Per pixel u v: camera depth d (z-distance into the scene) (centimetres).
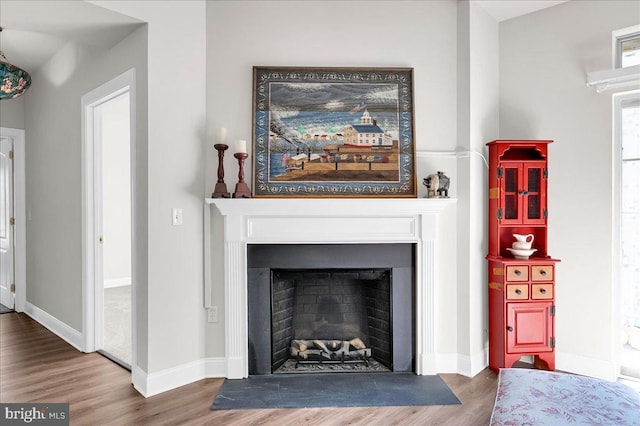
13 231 457
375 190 284
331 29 286
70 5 230
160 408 236
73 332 349
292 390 259
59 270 375
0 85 287
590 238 285
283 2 284
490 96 308
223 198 264
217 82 280
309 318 306
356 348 301
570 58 291
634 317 277
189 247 271
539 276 281
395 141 287
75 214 346
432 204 277
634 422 138
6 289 475
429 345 284
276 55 284
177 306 266
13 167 452
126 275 609
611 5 275
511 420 142
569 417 140
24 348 339
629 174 277
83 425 217
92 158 329
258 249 280
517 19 311
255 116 281
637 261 276
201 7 277
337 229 281
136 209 264
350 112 286
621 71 262
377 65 289
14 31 327
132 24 255
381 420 224
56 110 378
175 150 265
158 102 257
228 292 276
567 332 295
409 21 290
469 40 286
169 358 262
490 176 294
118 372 289
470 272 285
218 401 244
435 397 250
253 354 281
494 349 291
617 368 279
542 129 302
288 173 281
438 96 291
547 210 289
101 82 304
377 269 287
